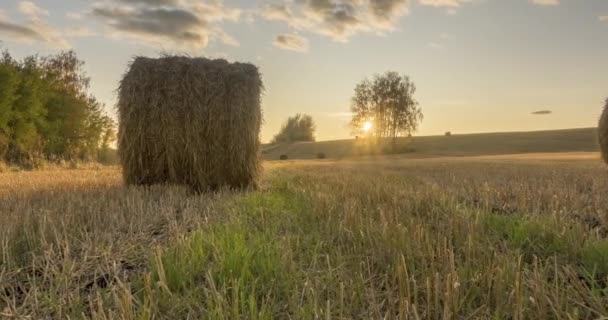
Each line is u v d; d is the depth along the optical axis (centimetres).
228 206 596
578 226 384
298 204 590
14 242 375
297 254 345
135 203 601
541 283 249
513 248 360
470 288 254
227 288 252
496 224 436
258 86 927
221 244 337
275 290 263
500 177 1248
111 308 248
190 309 237
